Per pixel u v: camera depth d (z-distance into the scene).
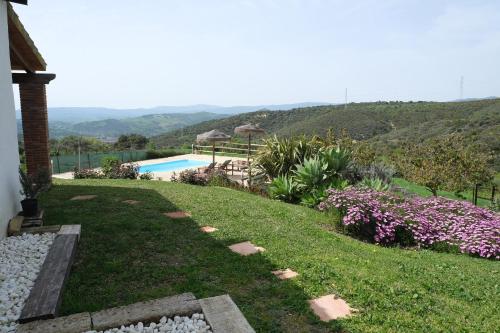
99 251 4.46
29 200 5.36
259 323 3.06
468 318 3.49
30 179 5.50
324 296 3.64
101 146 33.22
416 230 7.08
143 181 11.05
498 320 3.49
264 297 3.54
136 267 4.06
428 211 7.81
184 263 4.25
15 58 7.25
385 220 6.94
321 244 5.59
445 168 13.38
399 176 17.61
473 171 13.36
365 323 3.16
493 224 7.47
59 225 5.04
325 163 10.16
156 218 5.96
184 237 5.16
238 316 2.79
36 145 8.38
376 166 11.59
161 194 8.23
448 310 3.62
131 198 7.57
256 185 11.37
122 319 2.73
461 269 5.30
